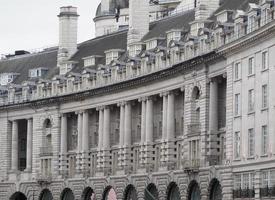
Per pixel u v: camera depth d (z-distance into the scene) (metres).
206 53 139.00
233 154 131.75
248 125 127.81
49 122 185.88
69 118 183.25
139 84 160.50
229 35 135.38
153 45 164.12
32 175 187.75
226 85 138.00
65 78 181.62
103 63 179.75
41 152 185.75
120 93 166.75
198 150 143.50
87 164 176.00
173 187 151.38
